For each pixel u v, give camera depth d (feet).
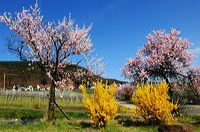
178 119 92.43
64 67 95.04
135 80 104.83
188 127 57.62
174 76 105.29
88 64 99.25
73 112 118.62
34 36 88.58
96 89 71.36
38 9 90.02
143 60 104.78
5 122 87.71
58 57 91.81
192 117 100.94
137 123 78.02
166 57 104.06
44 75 95.91
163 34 107.45
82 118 100.89
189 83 107.86
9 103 147.95
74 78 97.91
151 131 64.69
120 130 65.05
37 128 65.87
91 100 71.26
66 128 66.74
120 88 255.50
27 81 338.75
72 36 91.35
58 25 90.48
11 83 334.24
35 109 130.21
